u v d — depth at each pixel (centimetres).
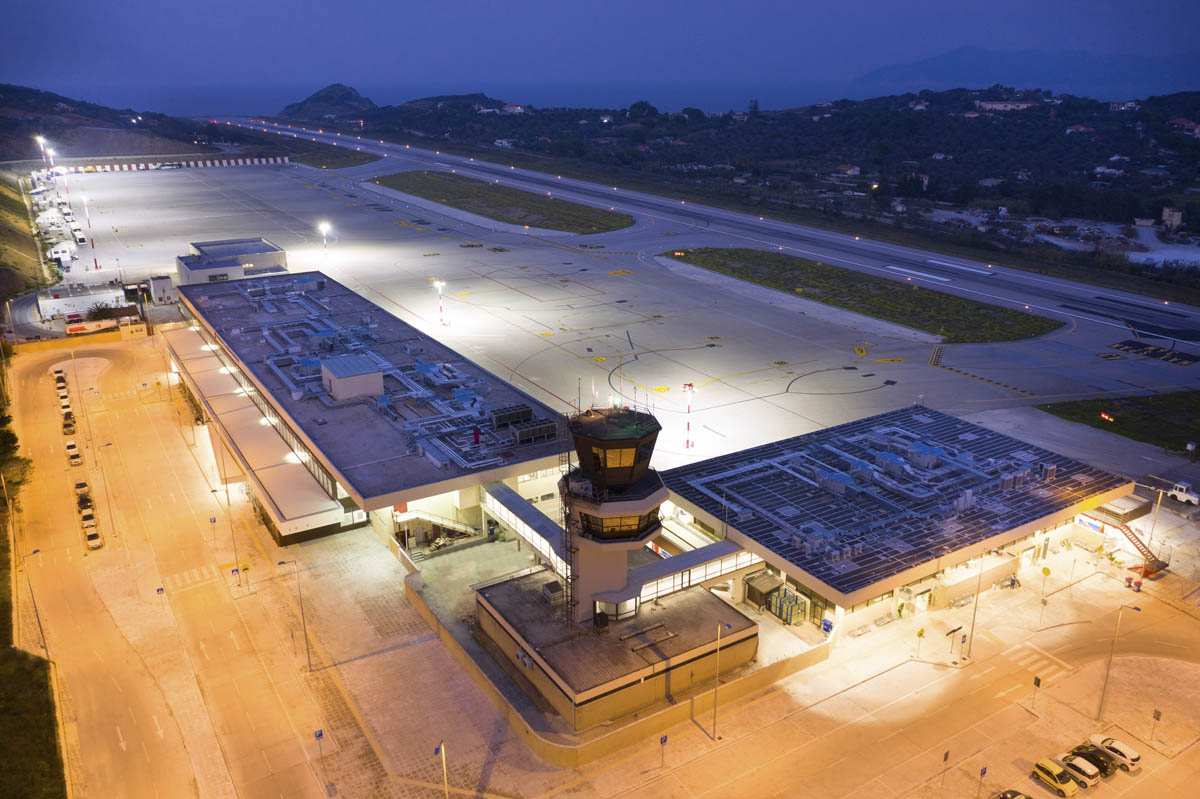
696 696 5269
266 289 11994
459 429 7569
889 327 13625
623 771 4775
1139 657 5759
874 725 5138
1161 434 9488
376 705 5294
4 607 6253
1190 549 7125
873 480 7062
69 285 15475
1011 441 8031
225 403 9088
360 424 7712
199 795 4606
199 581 6625
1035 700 5347
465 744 4975
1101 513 7162
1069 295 15662
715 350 12344
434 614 6066
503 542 7250
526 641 5391
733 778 4722
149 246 19438
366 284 16038
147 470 8525
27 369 11531
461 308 14450
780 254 18938
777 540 6203
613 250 19400
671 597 5925
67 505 7819
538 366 11550
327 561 6912
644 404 10206
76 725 5122
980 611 6278
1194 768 4778
